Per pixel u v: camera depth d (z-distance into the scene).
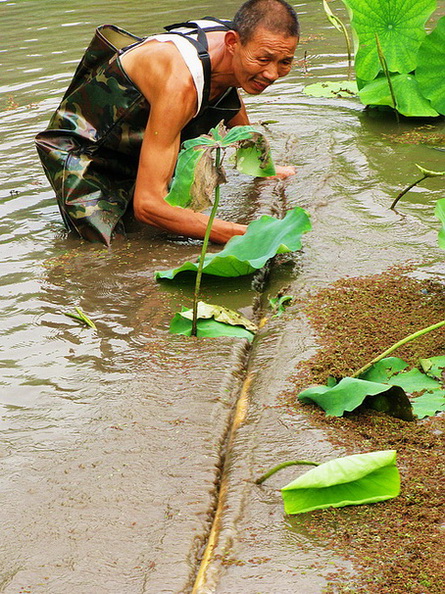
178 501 1.87
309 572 1.62
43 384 2.36
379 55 4.40
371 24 4.56
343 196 3.59
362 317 2.60
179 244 3.26
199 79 3.13
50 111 4.91
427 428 2.05
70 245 3.30
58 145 3.40
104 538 1.76
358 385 2.11
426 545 1.66
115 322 2.70
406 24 4.52
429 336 2.46
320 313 2.64
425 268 2.90
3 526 1.81
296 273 2.94
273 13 3.12
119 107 3.28
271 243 2.86
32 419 2.20
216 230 3.19
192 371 2.39
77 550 1.73
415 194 3.58
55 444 2.09
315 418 2.12
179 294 2.87
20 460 2.03
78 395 2.30
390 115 4.73
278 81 5.52
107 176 3.44
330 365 2.34
